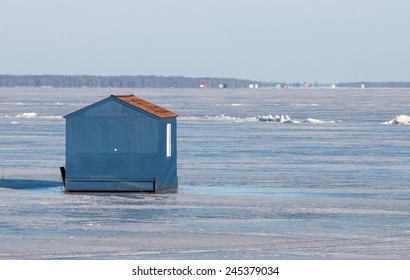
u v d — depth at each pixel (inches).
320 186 5403.5
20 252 3302.2
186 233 3720.5
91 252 3309.5
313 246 3449.8
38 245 3437.5
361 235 3698.3
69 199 4731.8
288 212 4325.8
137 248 3393.2
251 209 4414.4
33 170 6309.1
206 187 5310.0
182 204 4569.4
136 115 4943.4
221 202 4658.0
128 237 3622.0
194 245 3459.6
